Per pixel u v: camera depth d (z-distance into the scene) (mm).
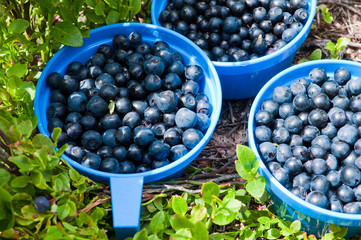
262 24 593
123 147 528
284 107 547
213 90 563
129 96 552
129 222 491
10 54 562
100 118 539
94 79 561
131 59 563
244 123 613
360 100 539
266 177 521
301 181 523
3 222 469
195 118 534
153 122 542
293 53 591
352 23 665
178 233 494
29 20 591
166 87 556
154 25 576
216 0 608
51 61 554
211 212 535
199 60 572
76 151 524
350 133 524
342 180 518
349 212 510
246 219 550
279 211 541
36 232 468
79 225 494
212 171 576
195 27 602
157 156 525
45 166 473
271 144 535
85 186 503
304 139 539
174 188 542
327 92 551
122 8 586
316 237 547
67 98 551
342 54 639
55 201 479
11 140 471
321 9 651
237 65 569
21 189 478
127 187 502
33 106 541
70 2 565
